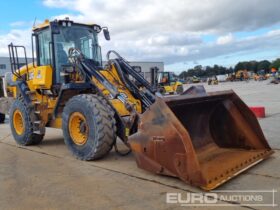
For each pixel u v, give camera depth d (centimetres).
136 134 491
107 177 498
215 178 433
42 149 727
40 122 725
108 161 584
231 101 575
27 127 748
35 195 439
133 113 546
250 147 565
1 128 1106
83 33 742
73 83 620
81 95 600
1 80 1212
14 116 786
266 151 554
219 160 509
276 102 1523
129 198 413
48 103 713
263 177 464
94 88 628
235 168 473
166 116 449
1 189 469
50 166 577
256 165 516
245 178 462
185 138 427
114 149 665
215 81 5141
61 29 711
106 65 649
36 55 745
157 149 461
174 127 438
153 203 394
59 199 422
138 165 498
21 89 762
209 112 579
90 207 393
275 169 495
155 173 480
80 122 607
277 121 934
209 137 577
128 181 475
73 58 659
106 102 588
